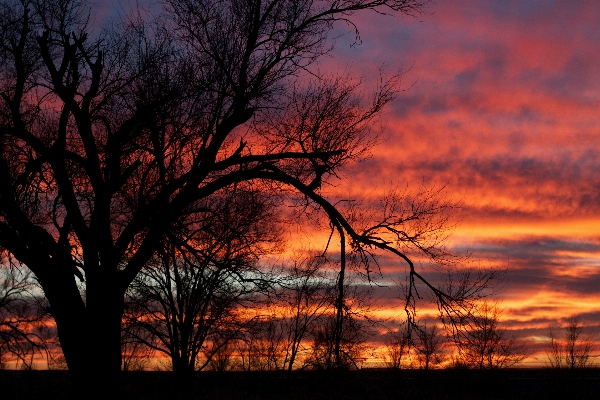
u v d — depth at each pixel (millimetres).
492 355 27594
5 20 16719
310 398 22781
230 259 20547
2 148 16422
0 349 14969
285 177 17750
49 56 16438
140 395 21297
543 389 28531
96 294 16688
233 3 17469
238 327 23641
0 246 16719
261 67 17359
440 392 25938
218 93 16938
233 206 20766
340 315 18047
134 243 19969
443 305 17469
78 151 18594
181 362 22719
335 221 18047
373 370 25469
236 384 24734
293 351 24750
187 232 18891
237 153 17766
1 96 16953
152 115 16391
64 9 17312
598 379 28938
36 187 16656
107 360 16562
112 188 16328
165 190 16719
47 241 16297
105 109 17391
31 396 16969
